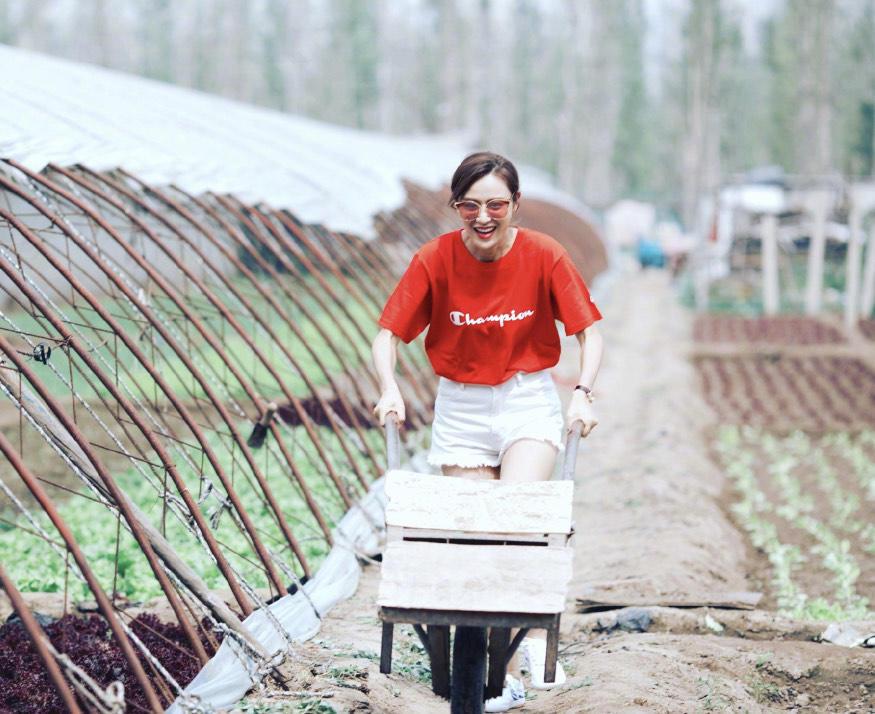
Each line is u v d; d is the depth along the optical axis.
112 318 6.56
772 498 11.54
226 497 6.66
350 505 8.52
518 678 4.98
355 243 14.83
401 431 11.23
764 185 35.78
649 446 12.58
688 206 57.75
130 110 11.22
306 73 81.06
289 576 6.75
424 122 81.00
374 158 17.73
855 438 14.70
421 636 4.48
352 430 11.93
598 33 75.44
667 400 15.88
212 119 13.82
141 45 82.81
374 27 82.06
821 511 11.02
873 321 26.73
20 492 10.44
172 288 8.40
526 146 85.50
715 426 15.40
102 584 7.65
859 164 63.84
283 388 8.39
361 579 7.76
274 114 19.48
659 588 7.51
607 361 19.91
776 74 71.88
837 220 31.05
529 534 4.14
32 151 7.55
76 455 5.50
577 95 77.50
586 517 9.86
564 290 4.61
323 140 17.03
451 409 4.82
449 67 77.62
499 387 4.75
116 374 6.74
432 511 4.18
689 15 57.72
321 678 5.53
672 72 77.25
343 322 19.75
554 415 4.80
